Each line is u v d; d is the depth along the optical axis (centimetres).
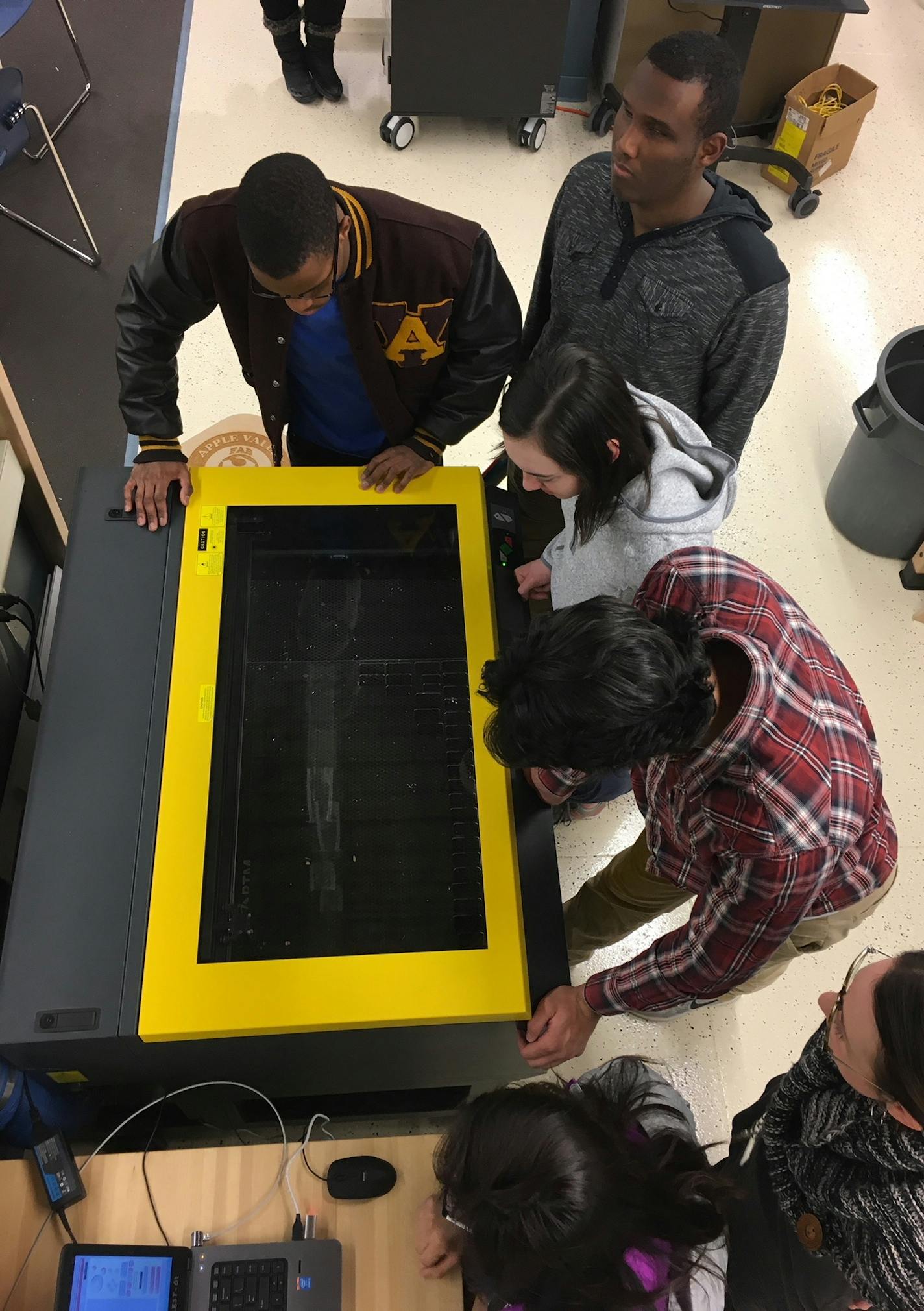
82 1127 138
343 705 132
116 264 293
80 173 313
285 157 116
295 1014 109
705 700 87
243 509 144
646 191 136
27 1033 107
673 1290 84
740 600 105
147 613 134
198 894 114
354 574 143
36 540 193
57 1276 107
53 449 253
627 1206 81
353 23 357
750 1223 117
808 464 267
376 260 134
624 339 154
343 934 116
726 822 99
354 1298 110
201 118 332
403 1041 119
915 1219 86
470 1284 98
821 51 307
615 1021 189
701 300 143
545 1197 79
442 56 301
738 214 140
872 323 295
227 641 134
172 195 310
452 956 114
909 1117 83
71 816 118
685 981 110
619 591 123
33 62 341
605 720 83
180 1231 113
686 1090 184
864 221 319
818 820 96
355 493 147
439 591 143
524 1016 113
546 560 143
